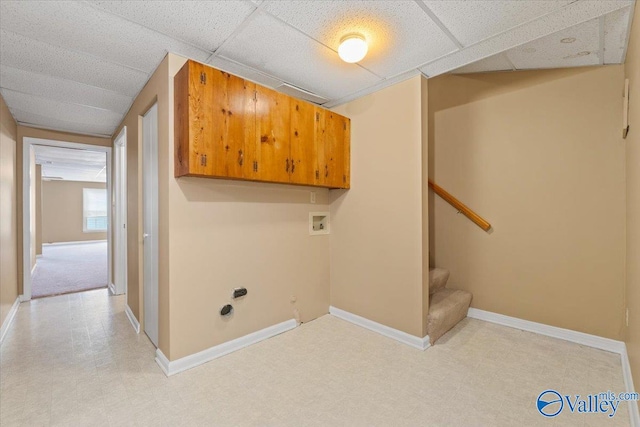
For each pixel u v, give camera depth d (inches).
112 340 96.9
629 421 60.5
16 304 129.8
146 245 99.3
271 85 101.3
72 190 410.6
